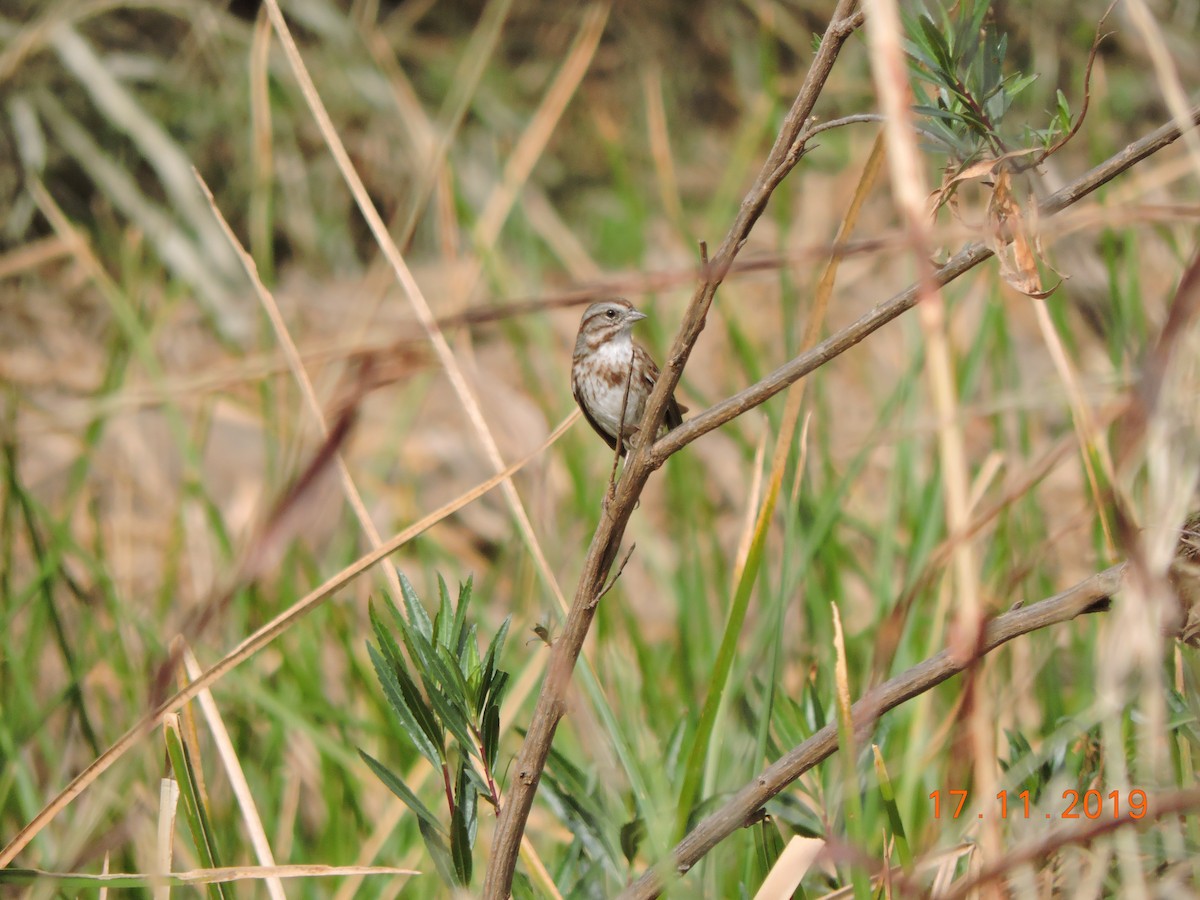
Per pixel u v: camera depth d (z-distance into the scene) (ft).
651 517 48.75
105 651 30.91
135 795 27.32
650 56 79.36
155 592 41.22
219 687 31.58
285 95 71.67
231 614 33.04
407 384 48.47
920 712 25.12
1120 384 27.07
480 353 55.98
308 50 73.97
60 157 68.23
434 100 73.67
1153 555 13.96
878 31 11.12
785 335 34.55
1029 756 20.35
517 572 35.83
